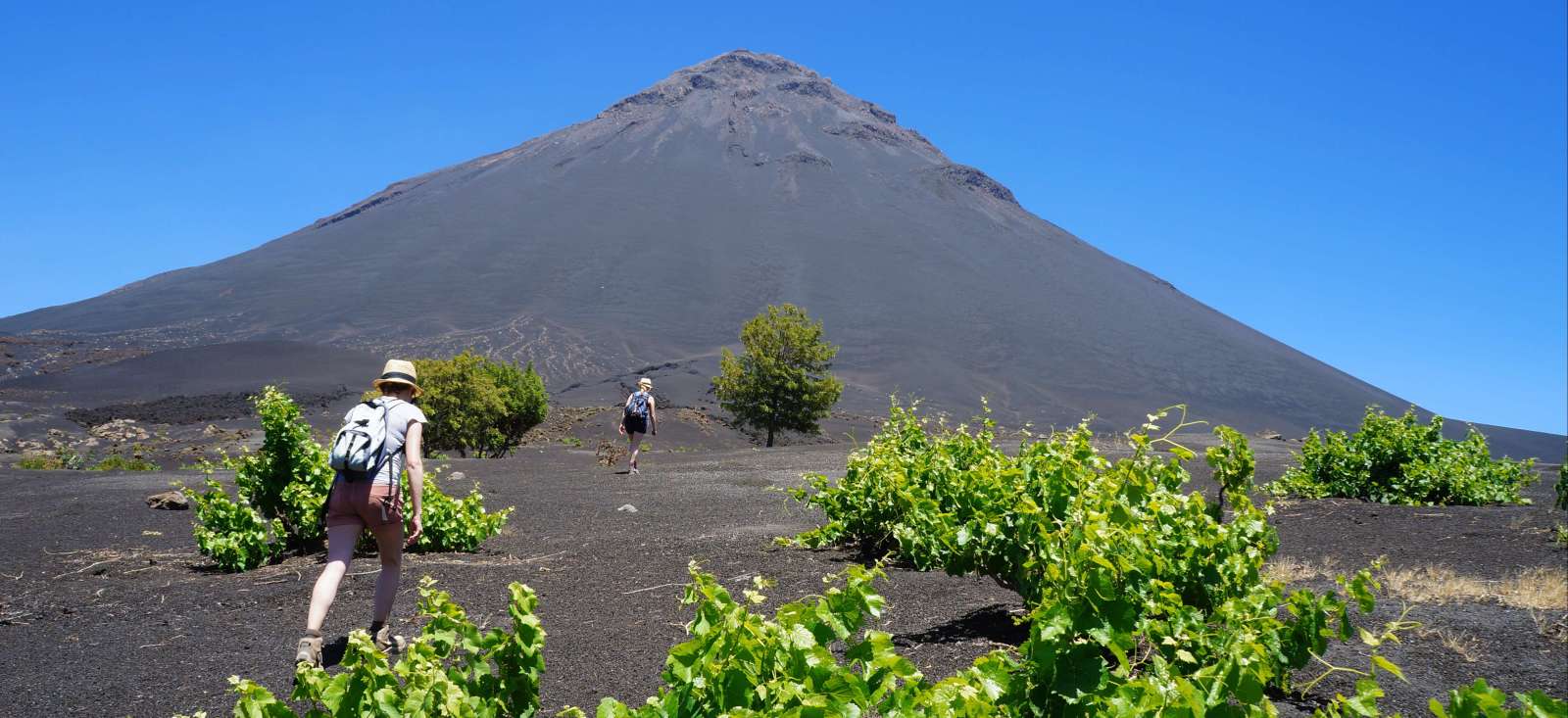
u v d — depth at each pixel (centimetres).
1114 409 12456
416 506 483
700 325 15800
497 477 1489
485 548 794
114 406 5069
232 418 4734
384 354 11675
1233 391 16162
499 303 16925
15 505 1140
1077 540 328
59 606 585
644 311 16612
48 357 8269
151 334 14250
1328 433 1159
